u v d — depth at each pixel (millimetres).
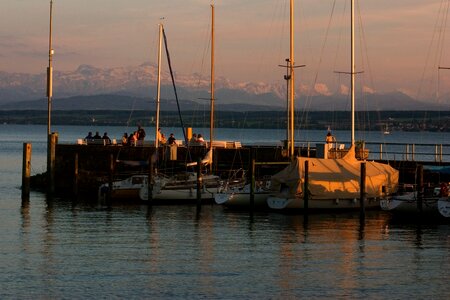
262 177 68562
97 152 77250
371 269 43094
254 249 48062
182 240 50844
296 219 59438
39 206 66625
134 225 56531
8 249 47406
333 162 63062
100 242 49969
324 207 62125
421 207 57969
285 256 46125
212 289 38750
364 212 58656
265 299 37250
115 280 40250
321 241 50750
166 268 42875
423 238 52000
